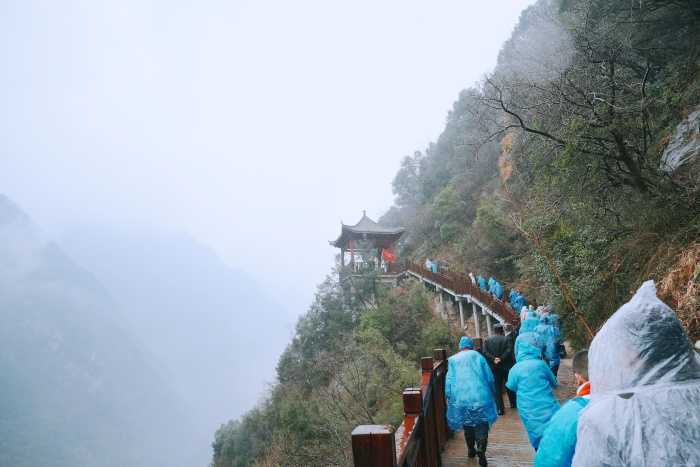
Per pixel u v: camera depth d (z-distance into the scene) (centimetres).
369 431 207
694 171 692
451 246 3650
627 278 788
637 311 125
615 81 786
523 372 335
